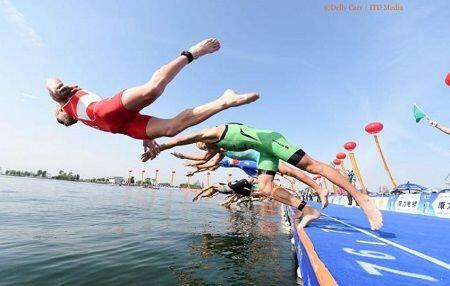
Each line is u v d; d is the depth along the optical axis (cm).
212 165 755
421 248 338
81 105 359
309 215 512
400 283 207
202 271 581
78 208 1697
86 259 631
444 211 801
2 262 588
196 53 326
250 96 319
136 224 1175
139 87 308
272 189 532
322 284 203
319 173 433
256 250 780
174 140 459
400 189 1177
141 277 537
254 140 442
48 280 507
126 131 349
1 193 2627
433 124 768
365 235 427
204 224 1295
